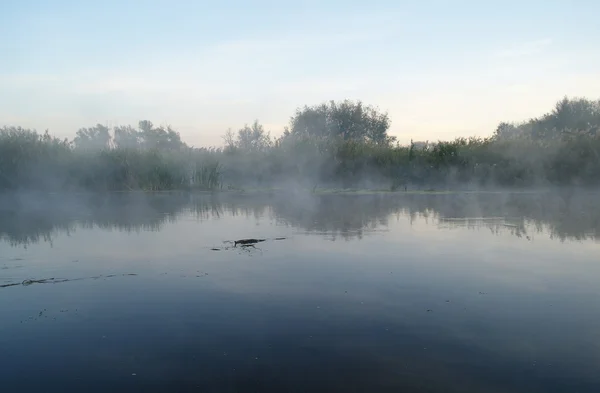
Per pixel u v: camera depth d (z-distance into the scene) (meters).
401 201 14.70
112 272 6.15
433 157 20.25
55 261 6.75
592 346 3.90
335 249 7.37
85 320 4.53
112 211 12.52
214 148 23.12
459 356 3.76
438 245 7.62
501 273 5.94
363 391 3.28
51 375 3.53
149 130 32.97
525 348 3.87
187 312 4.69
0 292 5.37
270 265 6.41
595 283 5.49
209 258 6.85
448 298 5.02
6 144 19.27
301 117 37.91
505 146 20.11
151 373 3.54
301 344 3.98
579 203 13.57
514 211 11.88
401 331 4.21
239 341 4.04
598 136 19.70
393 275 5.88
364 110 38.53
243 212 12.13
